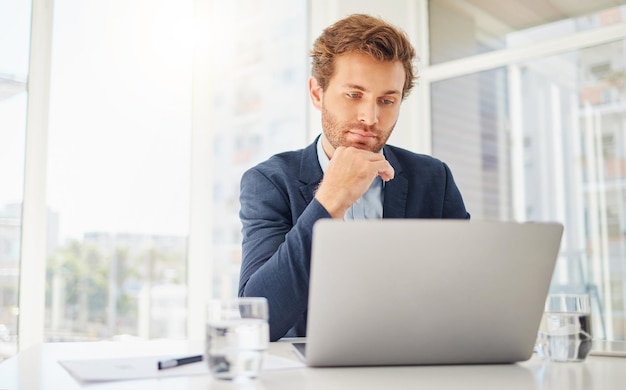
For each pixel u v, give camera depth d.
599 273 3.01
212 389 0.69
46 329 2.58
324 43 1.51
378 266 0.80
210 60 3.12
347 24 1.50
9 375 0.79
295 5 3.53
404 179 1.57
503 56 3.36
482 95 3.46
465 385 0.73
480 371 0.83
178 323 2.96
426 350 0.86
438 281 0.82
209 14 3.14
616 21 3.04
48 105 2.63
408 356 0.86
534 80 3.28
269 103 3.38
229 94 3.21
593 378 0.78
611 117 3.02
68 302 2.65
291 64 3.50
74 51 2.72
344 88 1.47
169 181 2.97
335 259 0.79
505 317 0.86
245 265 1.37
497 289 0.84
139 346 1.12
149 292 2.88
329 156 1.53
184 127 3.04
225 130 3.17
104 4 2.82
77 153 2.71
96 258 2.73
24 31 2.59
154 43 2.96
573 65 3.15
